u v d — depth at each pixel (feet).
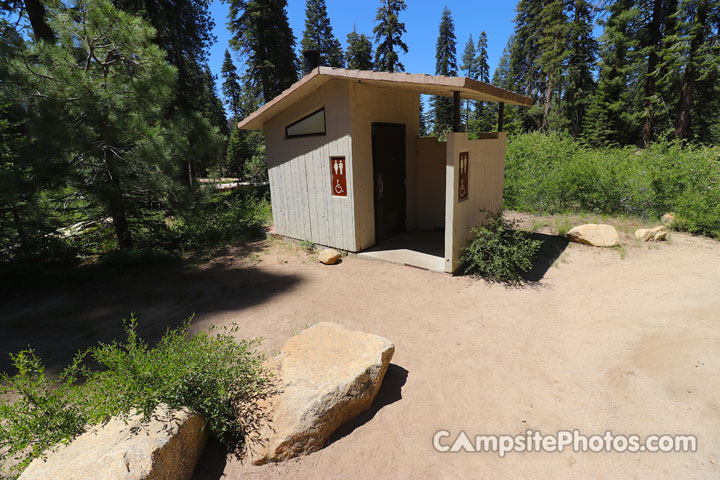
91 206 25.08
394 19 98.89
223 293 19.72
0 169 20.95
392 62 100.73
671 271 20.48
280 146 27.27
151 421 8.26
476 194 22.76
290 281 21.03
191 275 22.71
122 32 23.56
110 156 24.40
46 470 6.91
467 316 16.05
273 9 67.21
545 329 14.79
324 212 25.57
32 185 21.42
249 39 68.23
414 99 28.02
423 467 8.63
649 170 31.78
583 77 98.17
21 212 21.99
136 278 22.45
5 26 21.95
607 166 33.71
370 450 9.11
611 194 32.60
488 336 14.35
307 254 25.79
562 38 95.50
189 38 58.49
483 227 21.20
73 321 17.02
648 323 14.90
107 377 9.12
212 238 29.63
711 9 61.46
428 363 12.70
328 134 23.68
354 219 23.81
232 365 10.41
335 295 18.75
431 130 160.76
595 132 86.07
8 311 18.38
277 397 9.43
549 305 16.93
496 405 10.60
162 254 25.27
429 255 23.68
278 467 8.64
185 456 8.23
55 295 20.21
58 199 24.99
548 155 40.42
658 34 71.00
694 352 12.70
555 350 13.26
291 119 25.71
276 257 25.57
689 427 9.55
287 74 70.54
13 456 8.83
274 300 18.45
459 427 9.83
